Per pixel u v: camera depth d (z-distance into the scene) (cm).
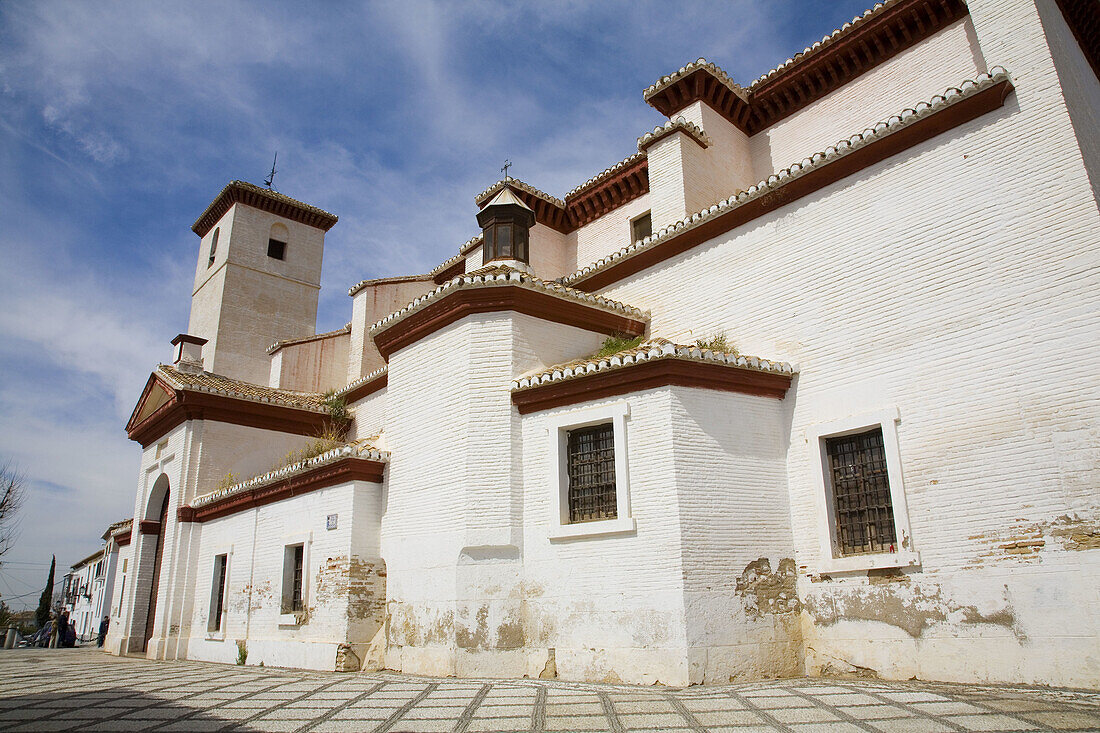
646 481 997
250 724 690
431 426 1206
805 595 1010
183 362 1980
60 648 2394
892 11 1301
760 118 1579
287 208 3034
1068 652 779
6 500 2923
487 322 1187
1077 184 874
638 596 960
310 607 1300
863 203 1069
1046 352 857
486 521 1080
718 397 1045
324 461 1304
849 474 1021
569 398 1095
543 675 1010
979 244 939
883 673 912
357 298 2217
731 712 694
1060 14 1100
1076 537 796
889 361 993
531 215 1488
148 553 1934
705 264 1269
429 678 1030
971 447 894
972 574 863
